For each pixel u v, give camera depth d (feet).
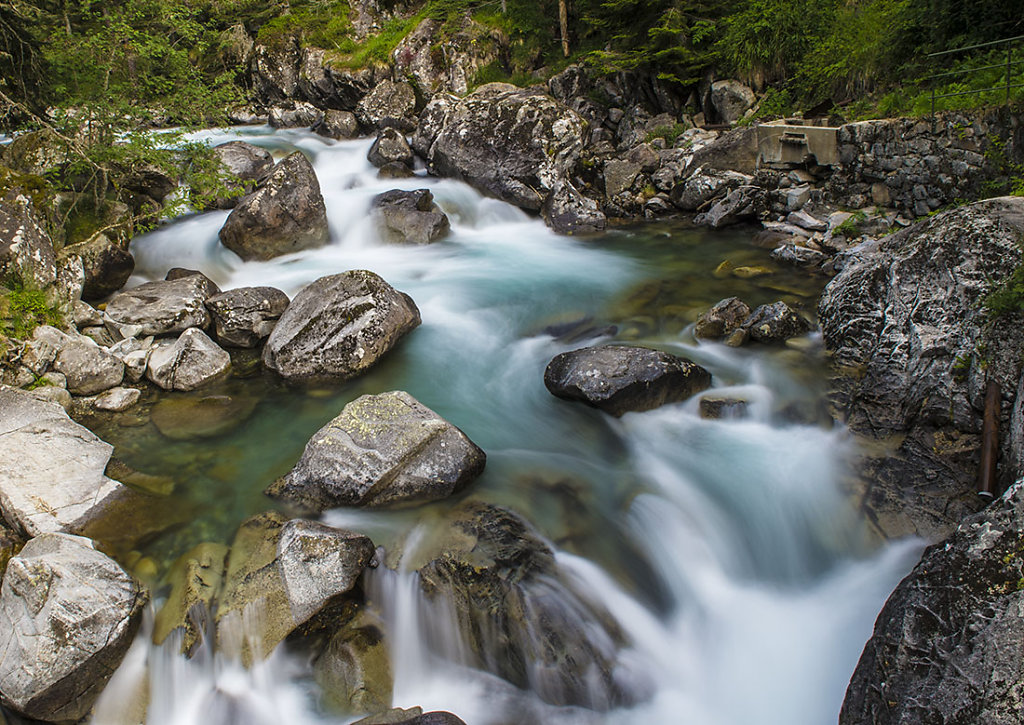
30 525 18.60
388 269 39.88
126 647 15.83
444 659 16.98
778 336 28.45
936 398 21.48
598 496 20.47
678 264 39.81
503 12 77.92
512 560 17.57
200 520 19.62
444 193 51.78
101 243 34.45
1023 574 12.49
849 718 13.74
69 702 14.93
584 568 17.84
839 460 21.34
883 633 13.83
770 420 23.85
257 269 39.99
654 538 19.16
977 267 22.50
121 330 29.40
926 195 36.96
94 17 53.47
